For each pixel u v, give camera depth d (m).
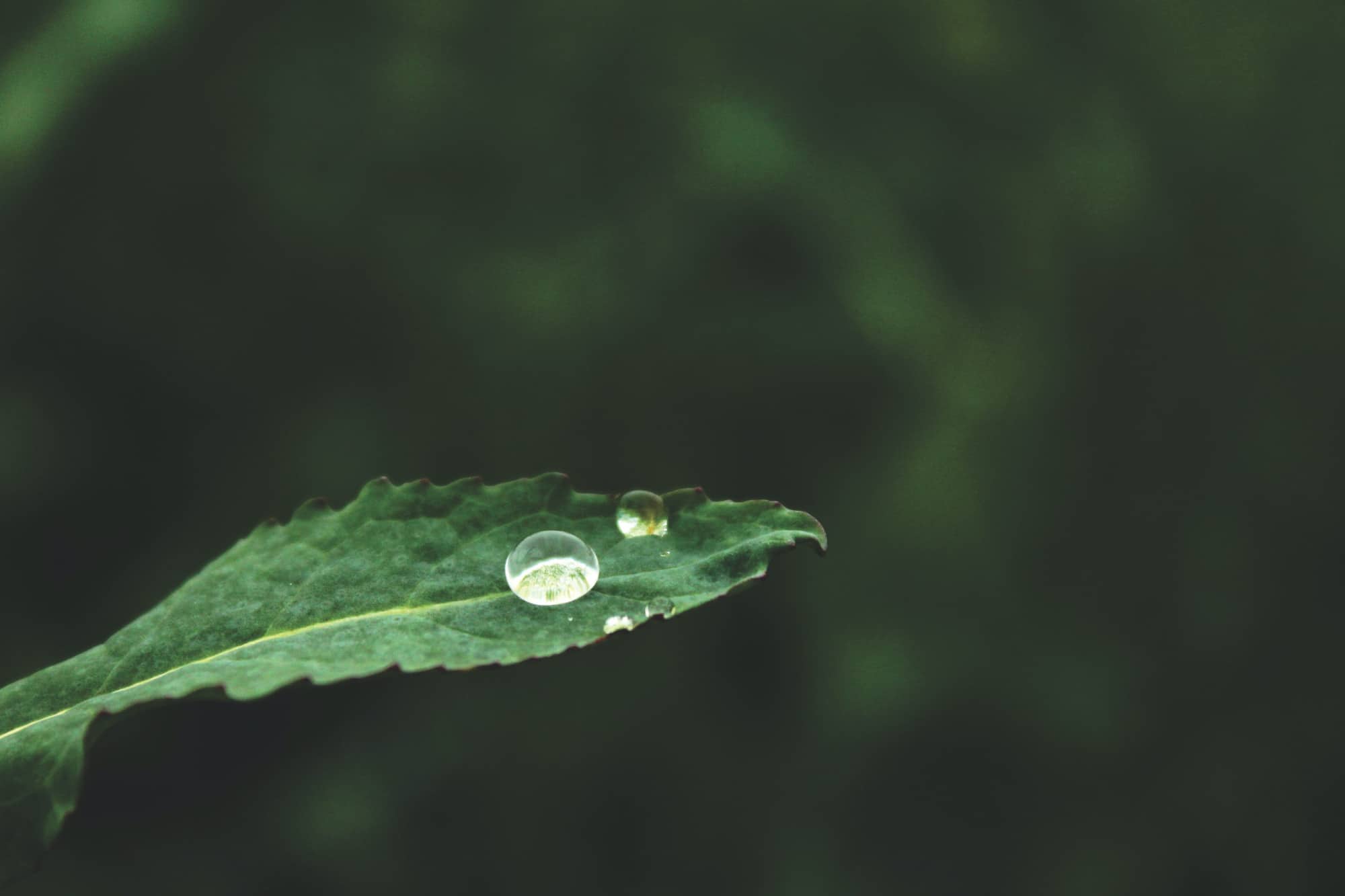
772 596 0.74
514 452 0.74
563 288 0.74
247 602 0.26
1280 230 0.91
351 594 0.26
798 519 0.26
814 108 0.78
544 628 0.26
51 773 0.25
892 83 0.80
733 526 0.26
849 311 0.73
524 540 0.26
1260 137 0.94
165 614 0.26
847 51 0.79
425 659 0.25
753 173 0.73
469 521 0.26
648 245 0.74
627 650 0.73
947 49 0.81
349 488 0.71
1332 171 0.94
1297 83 0.96
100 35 0.69
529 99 0.76
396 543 0.26
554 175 0.76
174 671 0.26
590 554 0.26
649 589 0.26
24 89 0.69
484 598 0.26
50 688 0.25
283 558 0.26
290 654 0.26
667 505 0.26
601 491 0.74
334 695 0.70
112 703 0.25
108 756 0.66
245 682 0.25
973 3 0.83
